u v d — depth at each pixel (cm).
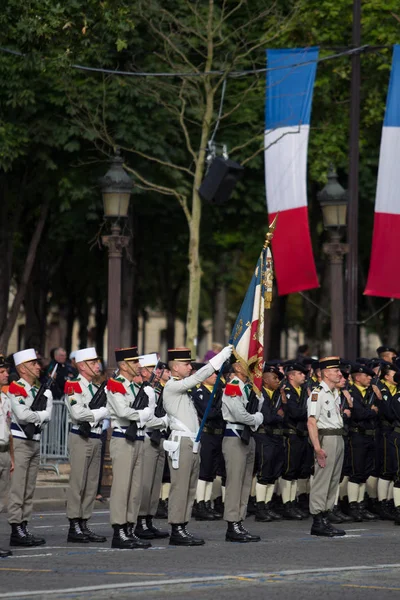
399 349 8675
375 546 3075
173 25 6506
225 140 6812
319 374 3522
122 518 3008
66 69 4678
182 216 7081
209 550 2958
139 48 6388
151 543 3144
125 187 4700
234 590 2291
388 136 4825
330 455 3284
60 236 6956
